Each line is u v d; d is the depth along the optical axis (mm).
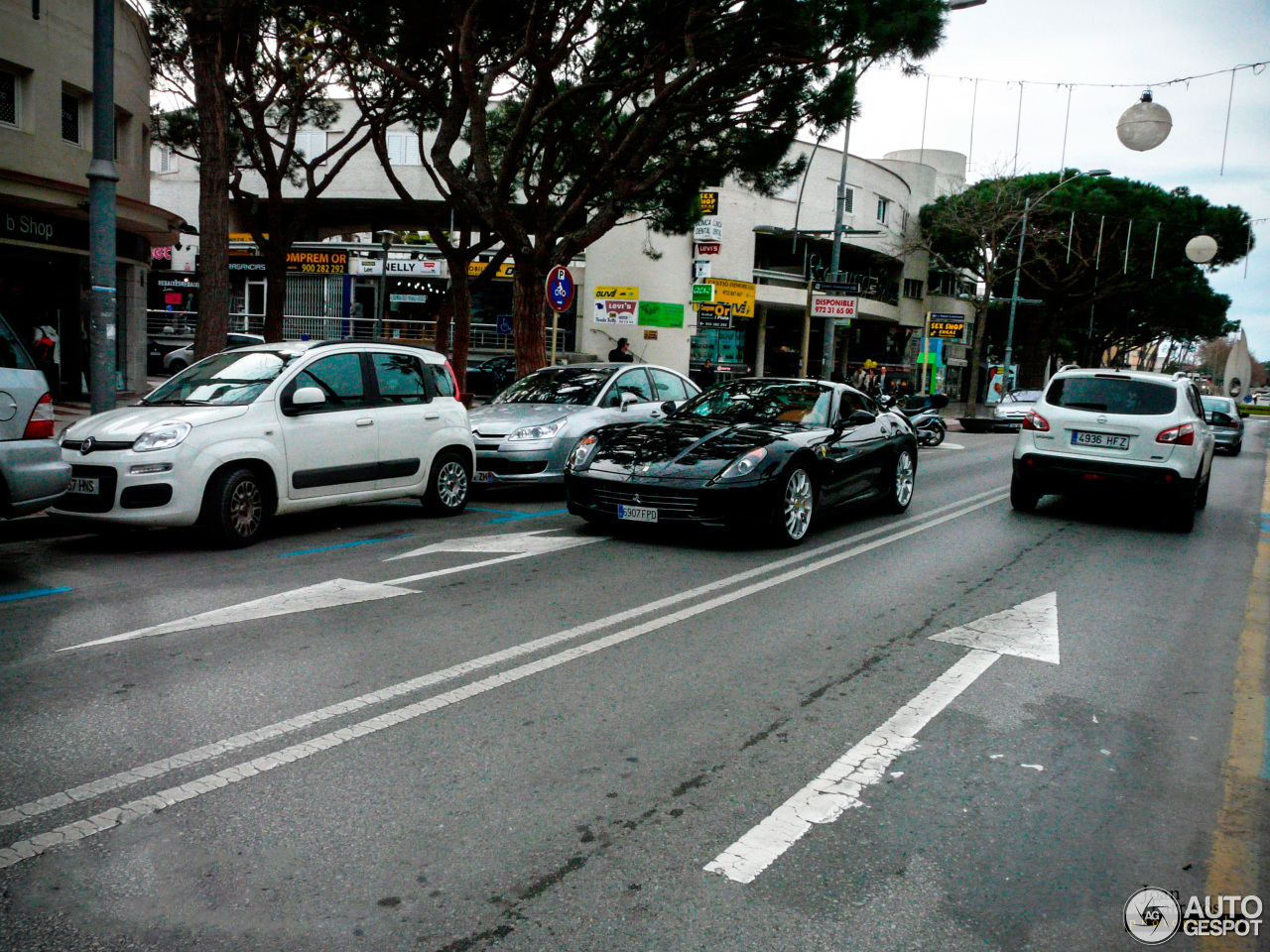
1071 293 46625
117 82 18375
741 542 8586
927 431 22047
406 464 9258
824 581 7145
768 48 13922
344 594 6324
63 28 16969
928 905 2842
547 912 2732
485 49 16234
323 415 8484
